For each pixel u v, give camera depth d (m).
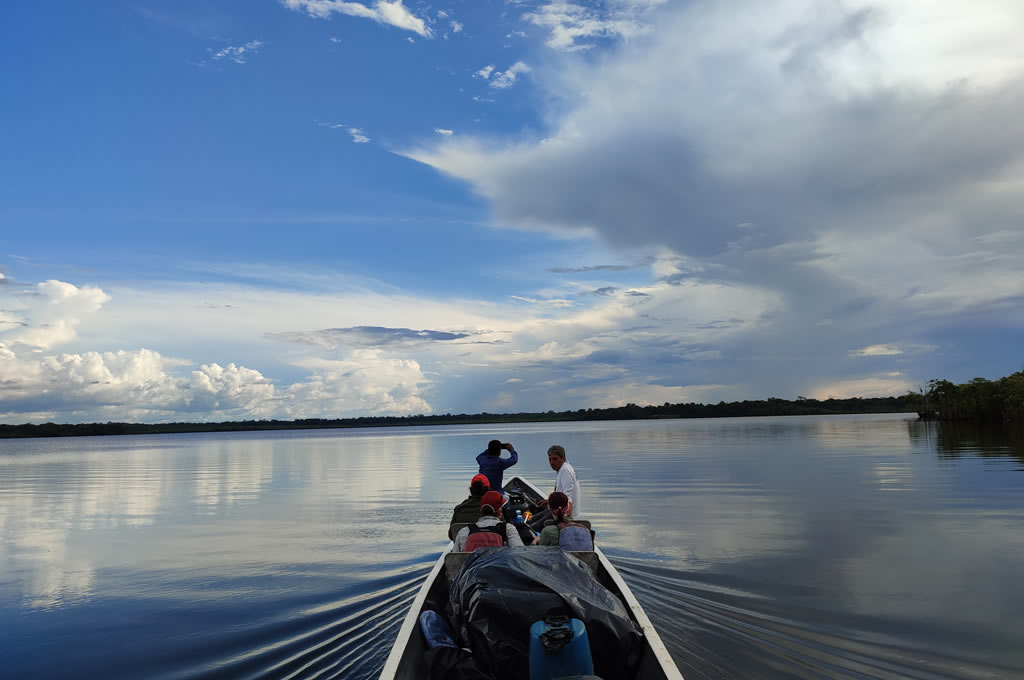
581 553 6.73
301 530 14.02
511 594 4.58
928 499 16.09
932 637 6.34
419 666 4.81
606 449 42.16
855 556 10.00
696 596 7.86
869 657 5.83
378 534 13.21
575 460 32.56
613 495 18.08
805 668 5.60
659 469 26.55
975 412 69.00
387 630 6.92
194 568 10.66
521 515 10.70
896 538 11.37
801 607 7.37
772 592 8.01
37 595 9.23
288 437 133.12
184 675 6.00
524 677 4.38
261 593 8.84
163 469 37.41
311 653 6.37
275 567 10.42
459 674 4.54
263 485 25.42
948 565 9.36
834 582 8.46
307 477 28.56
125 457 55.25
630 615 5.05
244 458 47.81
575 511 10.07
